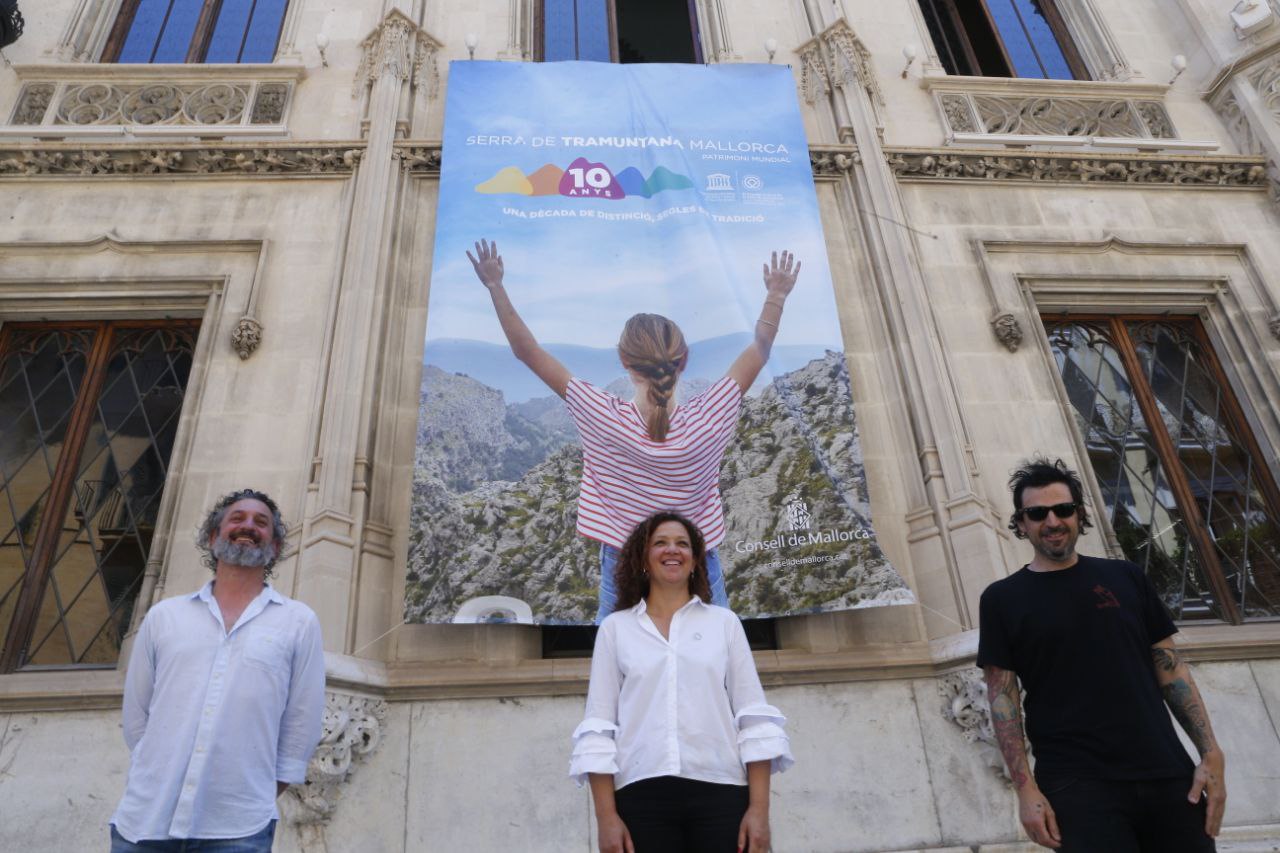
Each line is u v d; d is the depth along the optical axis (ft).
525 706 14.66
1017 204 21.35
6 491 16.65
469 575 15.19
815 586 15.38
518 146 19.30
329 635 14.10
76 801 13.47
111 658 15.42
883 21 24.94
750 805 7.56
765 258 18.45
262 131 20.53
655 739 7.73
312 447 16.35
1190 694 8.77
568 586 15.23
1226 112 23.61
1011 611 9.21
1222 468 18.99
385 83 20.84
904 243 19.40
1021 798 8.59
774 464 16.40
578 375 16.85
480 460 16.08
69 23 22.47
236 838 7.89
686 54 26.32
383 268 18.17
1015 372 18.88
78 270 18.24
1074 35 26.48
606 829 7.43
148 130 20.33
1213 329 20.38
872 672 15.31
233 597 9.11
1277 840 14.20
